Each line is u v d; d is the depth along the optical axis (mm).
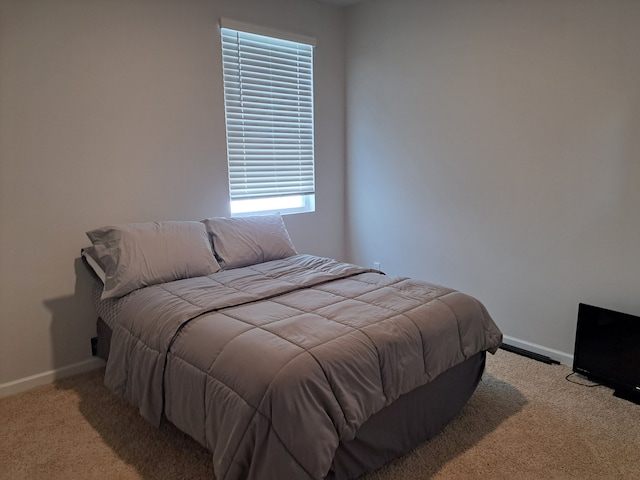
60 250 2463
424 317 1859
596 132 2346
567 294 2582
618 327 2258
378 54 3441
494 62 2732
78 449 1881
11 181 2271
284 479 1299
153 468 1751
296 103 3455
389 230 3605
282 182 3463
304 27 3381
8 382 2371
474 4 2787
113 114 2555
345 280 2352
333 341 1562
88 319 2602
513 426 2016
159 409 1771
